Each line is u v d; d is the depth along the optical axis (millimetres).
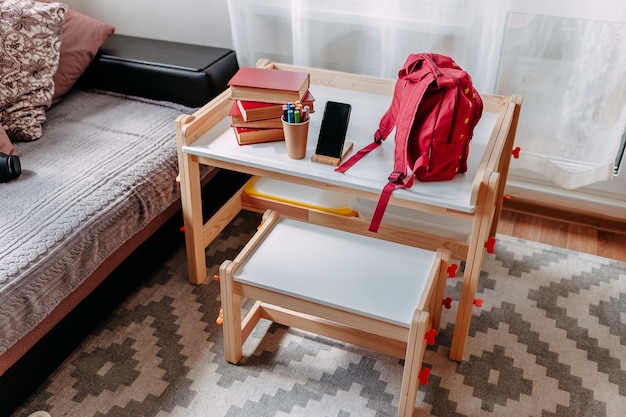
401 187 1450
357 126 1756
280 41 2254
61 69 2154
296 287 1479
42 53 2021
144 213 1763
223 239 2166
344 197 1940
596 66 1917
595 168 2080
